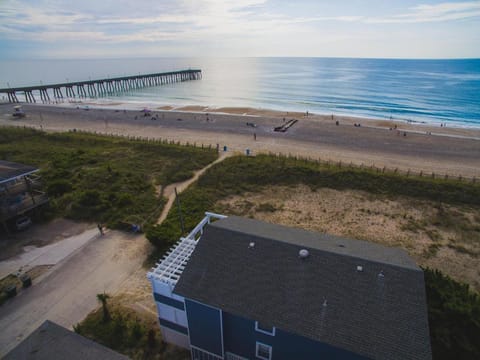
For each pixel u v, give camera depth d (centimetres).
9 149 4850
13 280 2091
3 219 2538
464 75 16962
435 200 3175
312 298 1256
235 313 1266
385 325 1138
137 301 1897
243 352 1424
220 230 1630
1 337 1659
